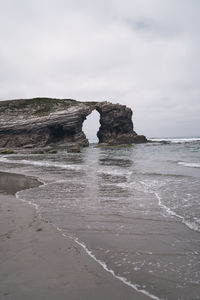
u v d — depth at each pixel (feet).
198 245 17.52
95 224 22.41
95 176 52.34
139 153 135.13
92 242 18.34
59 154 138.21
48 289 12.28
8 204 29.73
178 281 13.06
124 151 156.87
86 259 15.57
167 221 22.79
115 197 32.94
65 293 11.97
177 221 22.71
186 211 25.80
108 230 20.84
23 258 15.66
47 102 273.95
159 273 13.89
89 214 25.53
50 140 237.86
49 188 40.24
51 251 16.71
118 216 24.68
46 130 231.50
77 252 16.58
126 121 277.23
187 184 40.93
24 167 74.13
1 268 14.39
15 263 15.01
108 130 269.64
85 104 265.95
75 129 239.09
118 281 13.07
